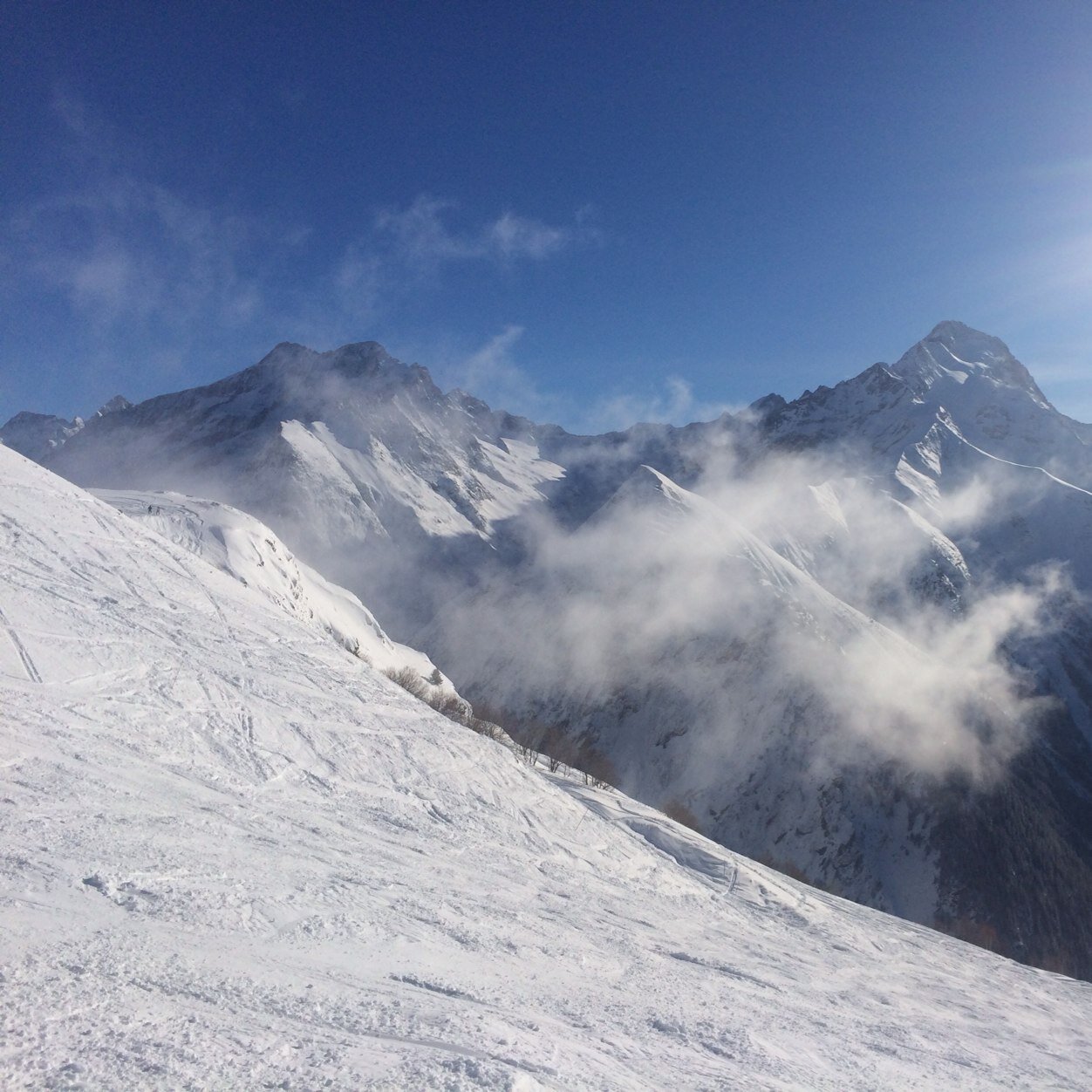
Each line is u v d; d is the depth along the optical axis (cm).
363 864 1230
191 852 958
